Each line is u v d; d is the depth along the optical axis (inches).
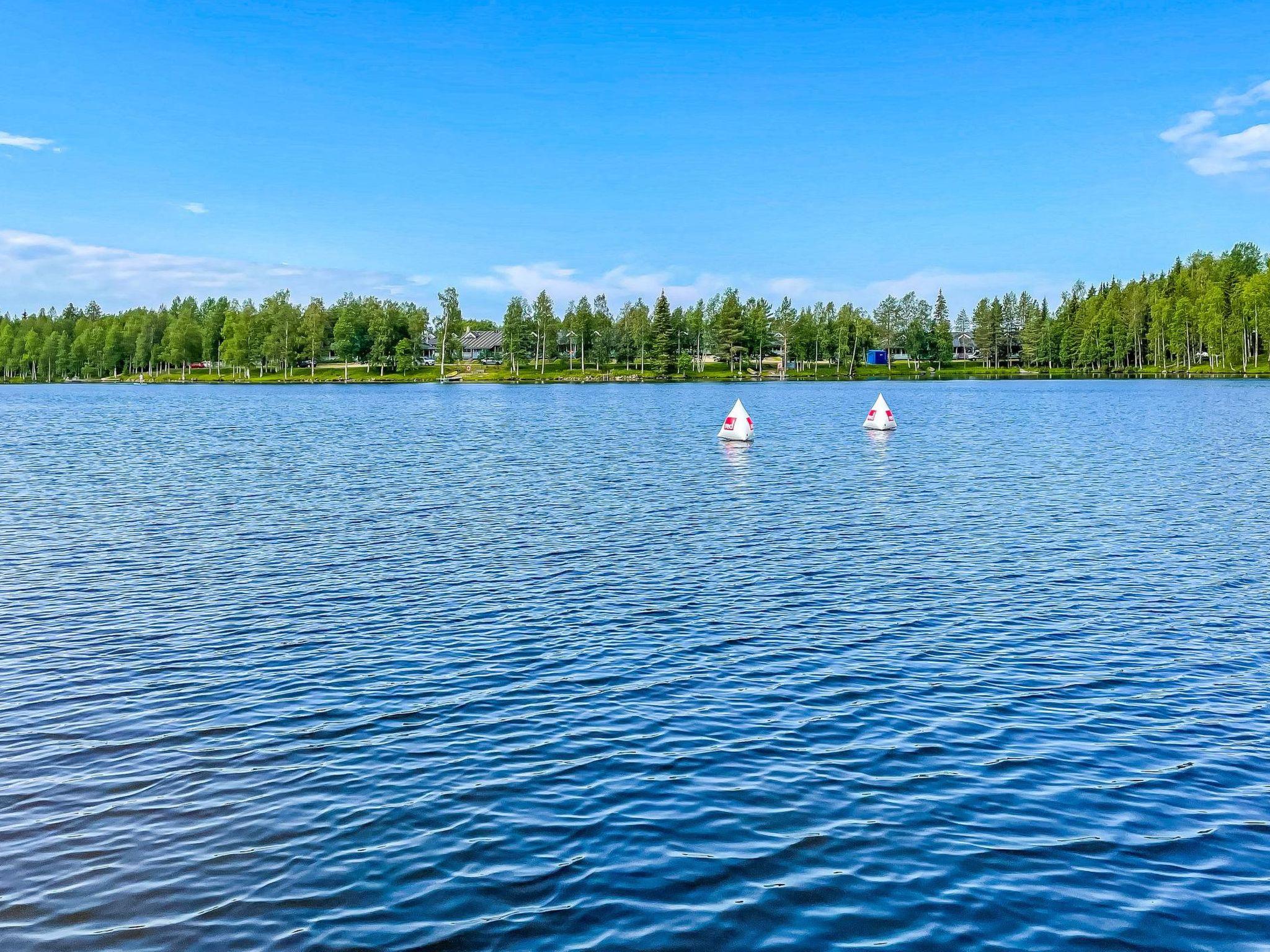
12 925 396.8
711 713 628.7
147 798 508.1
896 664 727.7
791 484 1748.3
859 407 4451.3
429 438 2773.1
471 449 2443.4
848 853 451.2
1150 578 1005.2
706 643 779.4
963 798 508.1
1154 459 2112.5
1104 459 2123.5
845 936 387.9
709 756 560.7
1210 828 476.1
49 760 556.1
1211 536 1231.5
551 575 1018.1
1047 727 605.9
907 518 1376.7
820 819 484.4
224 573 1027.3
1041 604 901.2
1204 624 836.6
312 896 415.8
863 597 927.0
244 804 501.4
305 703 644.7
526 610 880.3
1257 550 1139.9
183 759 557.6
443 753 564.7
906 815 488.7
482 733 595.5
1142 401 4542.3
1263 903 411.2
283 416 3846.0
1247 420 3282.5
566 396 5851.4
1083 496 1577.3
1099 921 398.6
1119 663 733.3
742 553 1134.4
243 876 432.8
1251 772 540.7
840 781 528.1
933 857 448.1
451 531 1278.3
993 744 579.5
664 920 397.4
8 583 981.2
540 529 1293.1
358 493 1643.7
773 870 437.1
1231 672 709.3
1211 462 2053.4
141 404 4985.2
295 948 379.9
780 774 536.7
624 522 1343.5
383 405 4845.0
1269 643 779.4
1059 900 413.4
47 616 856.9
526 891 418.6
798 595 936.9
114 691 668.1
